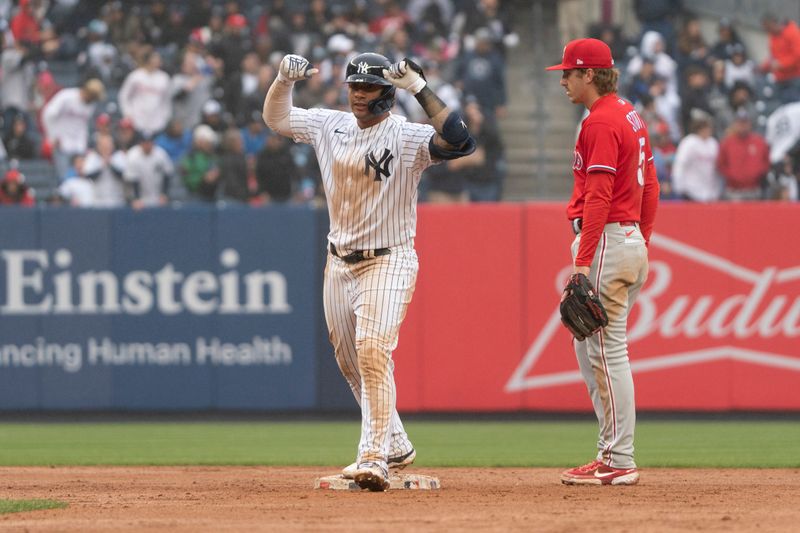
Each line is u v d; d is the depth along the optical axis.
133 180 51.38
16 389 46.84
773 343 45.84
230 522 16.83
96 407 46.91
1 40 55.00
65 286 46.91
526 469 28.30
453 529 15.84
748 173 51.03
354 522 16.67
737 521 16.78
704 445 36.38
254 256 47.03
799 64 55.25
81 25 57.00
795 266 45.78
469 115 52.09
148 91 53.47
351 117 21.08
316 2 57.47
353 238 20.73
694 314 45.91
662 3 57.16
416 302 46.22
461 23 57.06
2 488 22.97
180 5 57.78
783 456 32.50
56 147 52.91
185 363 47.03
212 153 51.69
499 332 46.12
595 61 21.38
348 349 21.81
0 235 46.72
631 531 15.67
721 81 54.62
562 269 46.00
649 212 22.36
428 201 51.75
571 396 46.12
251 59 54.78
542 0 58.94
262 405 47.00
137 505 19.34
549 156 55.44
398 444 22.00
